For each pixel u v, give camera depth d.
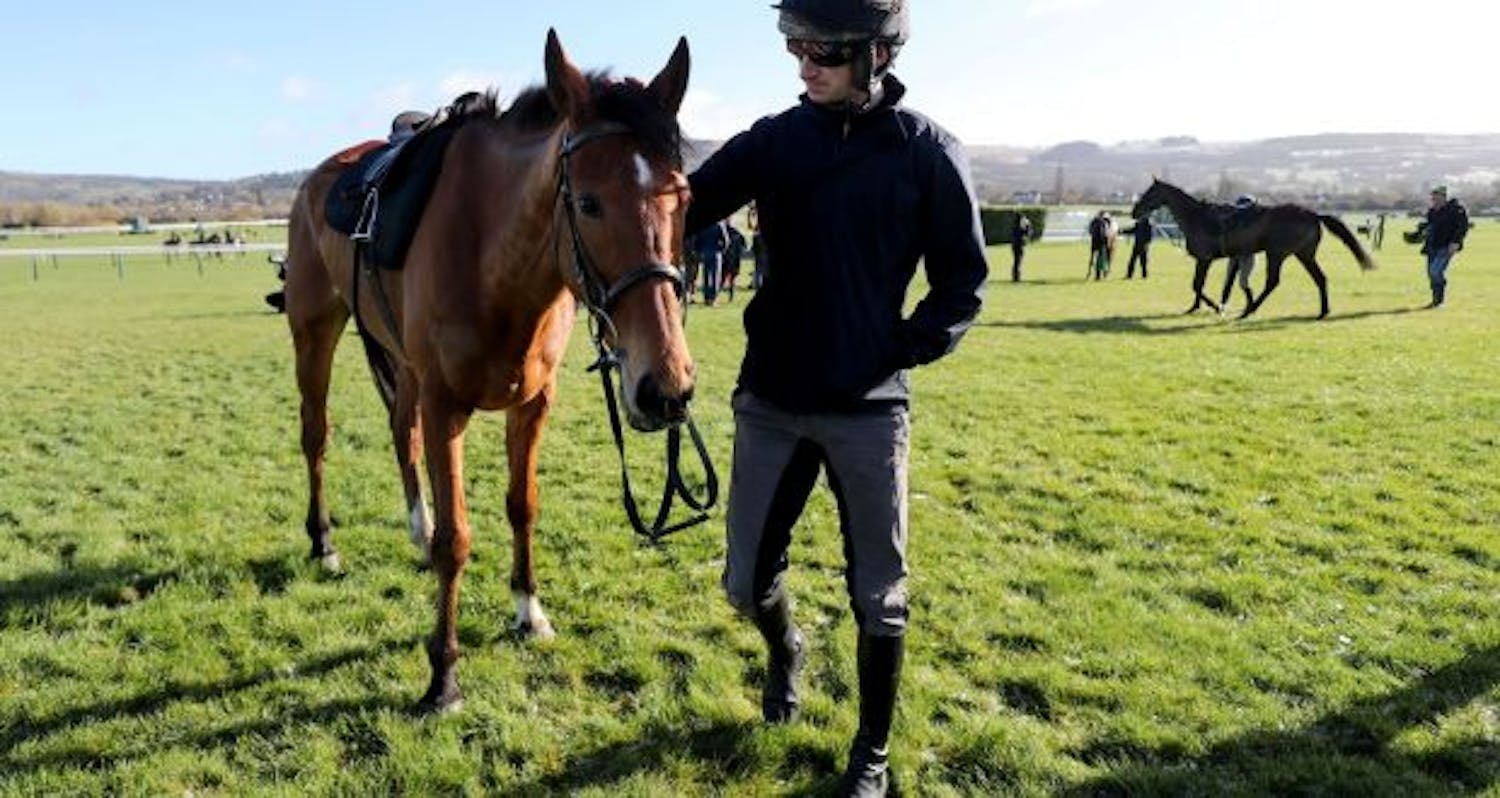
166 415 7.12
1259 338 10.15
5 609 3.51
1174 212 12.35
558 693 2.96
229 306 16.58
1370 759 2.57
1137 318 12.15
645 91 2.28
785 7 2.02
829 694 2.95
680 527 2.52
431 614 3.49
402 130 3.80
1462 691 2.89
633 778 2.51
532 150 2.55
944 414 6.76
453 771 2.54
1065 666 3.10
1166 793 2.46
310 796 2.46
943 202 2.13
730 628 3.36
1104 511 4.61
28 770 2.57
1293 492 4.85
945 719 2.83
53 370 9.38
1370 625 3.33
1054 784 2.50
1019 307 13.62
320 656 3.18
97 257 35.38
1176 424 6.36
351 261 3.41
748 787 2.49
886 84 2.14
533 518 3.28
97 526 4.41
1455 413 6.49
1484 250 24.95
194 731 2.75
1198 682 3.00
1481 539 4.10
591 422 6.70
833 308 2.16
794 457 2.34
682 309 2.23
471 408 2.90
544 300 2.66
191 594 3.64
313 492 3.97
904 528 2.35
